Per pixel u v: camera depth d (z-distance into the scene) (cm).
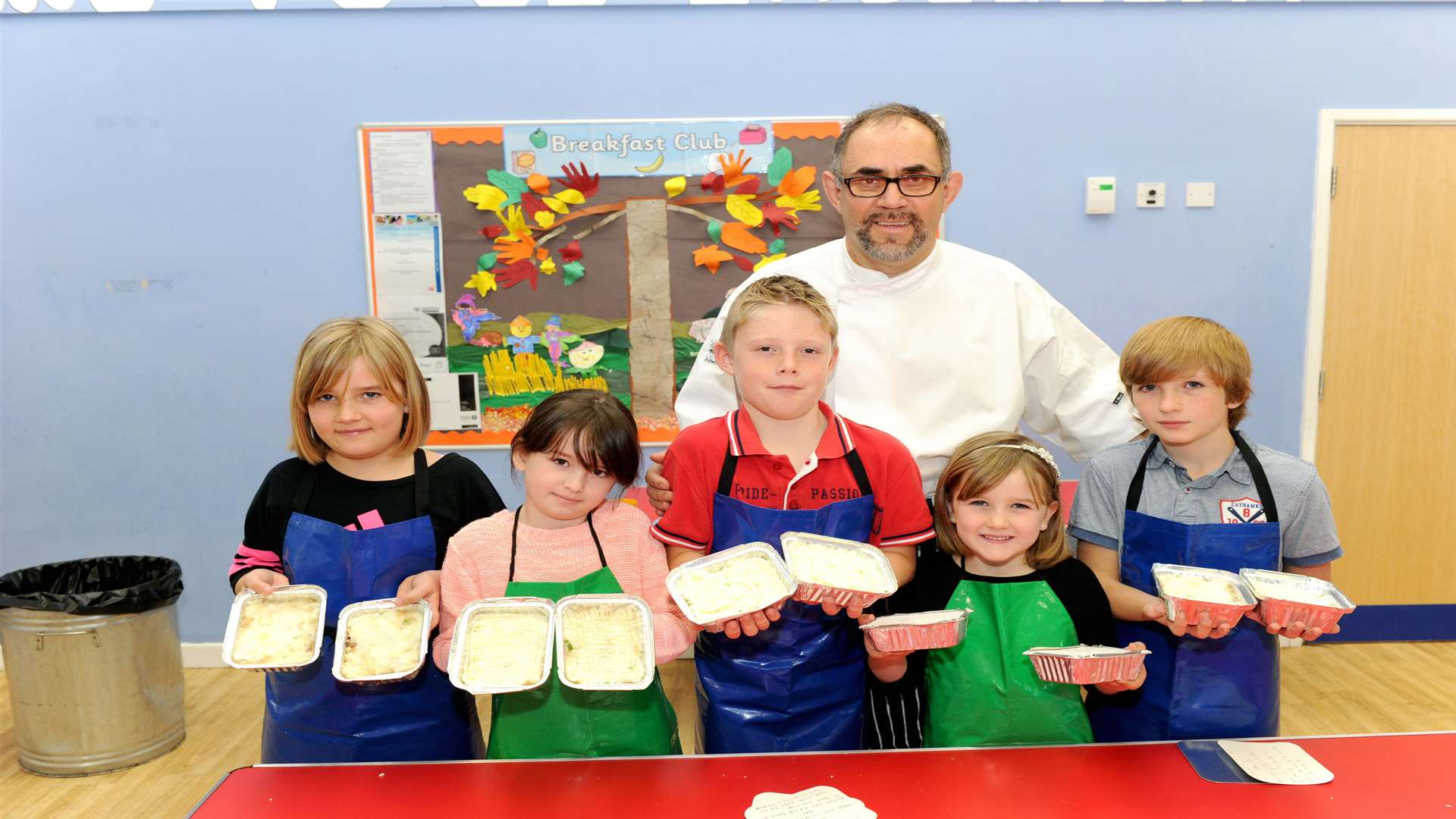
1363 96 298
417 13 293
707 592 121
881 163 156
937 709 141
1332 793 108
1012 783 111
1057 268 307
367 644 122
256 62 295
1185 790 110
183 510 318
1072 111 298
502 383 312
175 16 293
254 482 317
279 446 315
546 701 134
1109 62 296
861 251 170
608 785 113
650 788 112
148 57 295
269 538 156
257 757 256
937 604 147
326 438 149
